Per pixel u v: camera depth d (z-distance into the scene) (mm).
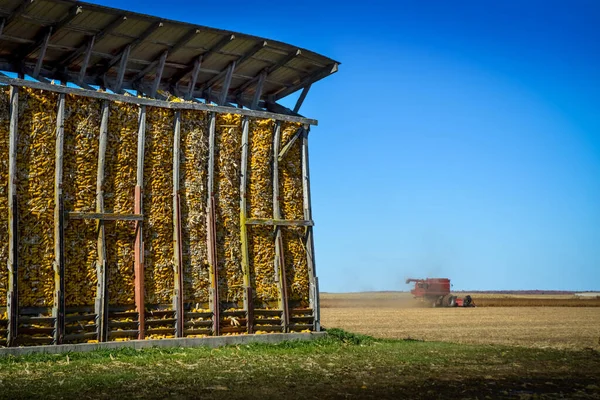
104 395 13406
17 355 17891
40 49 21219
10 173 18703
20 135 19031
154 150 21266
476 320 43750
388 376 16656
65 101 19797
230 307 22109
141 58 23000
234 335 21625
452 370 17969
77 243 19609
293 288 23484
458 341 27766
